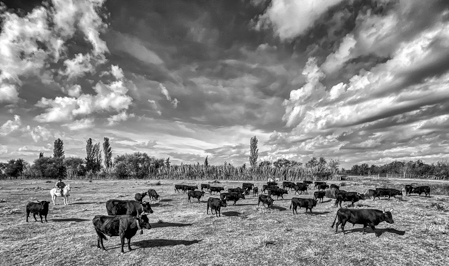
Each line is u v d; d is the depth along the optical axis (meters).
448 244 12.18
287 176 84.44
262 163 111.00
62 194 25.67
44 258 11.08
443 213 19.83
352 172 128.62
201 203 27.19
